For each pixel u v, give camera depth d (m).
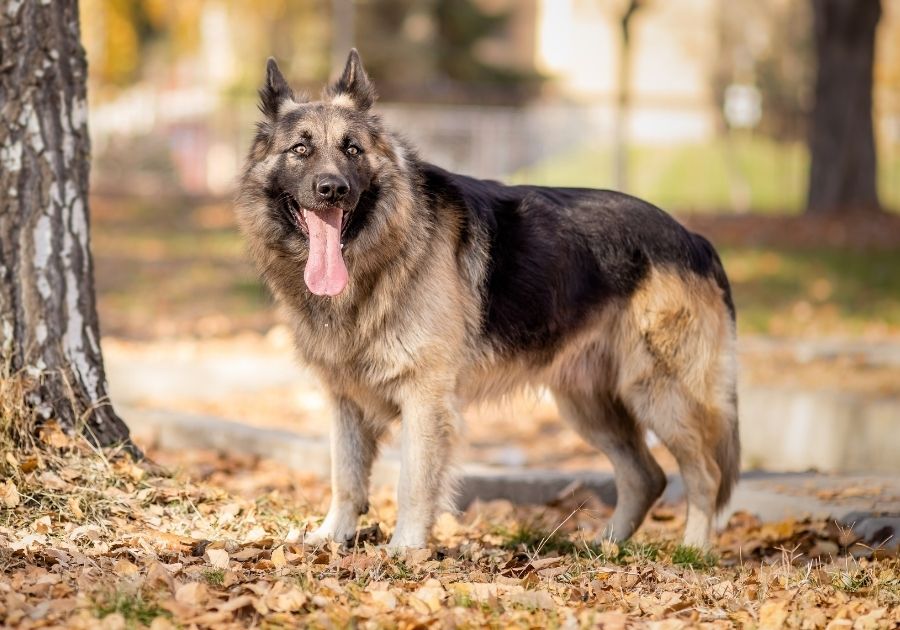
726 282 8.48
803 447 12.21
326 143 6.96
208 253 25.08
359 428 7.56
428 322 7.07
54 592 5.50
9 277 7.50
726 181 44.69
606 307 7.89
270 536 7.02
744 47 50.25
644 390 8.02
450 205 7.39
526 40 63.34
